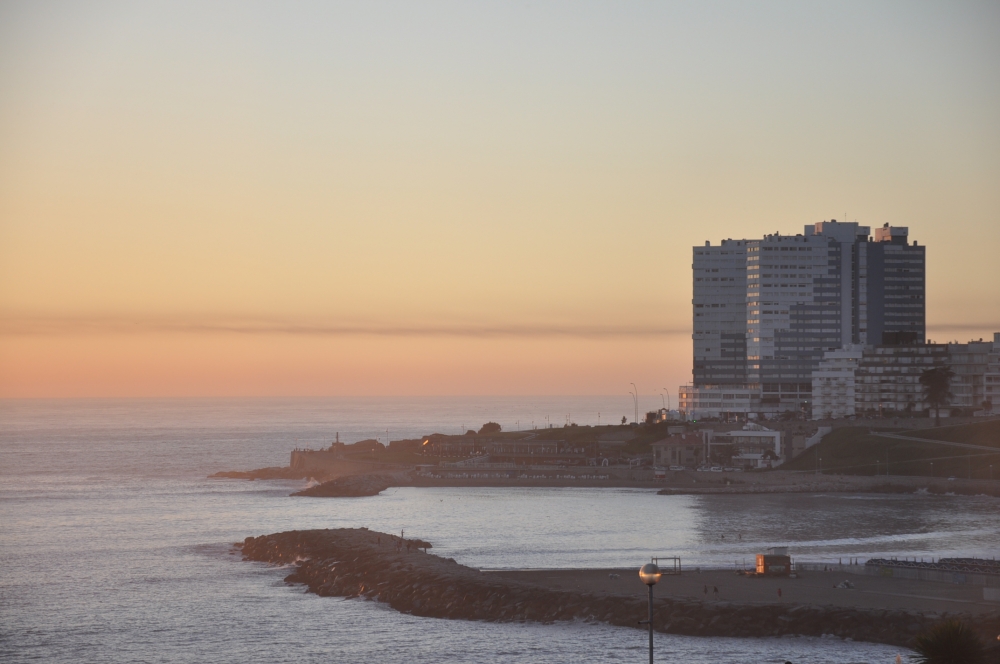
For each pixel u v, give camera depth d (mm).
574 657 128625
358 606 158750
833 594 148375
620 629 139375
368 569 172250
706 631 135500
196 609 159250
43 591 173625
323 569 179000
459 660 129375
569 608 145250
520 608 147625
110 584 178500
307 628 146625
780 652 127812
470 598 152375
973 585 154750
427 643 137125
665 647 130875
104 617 155875
